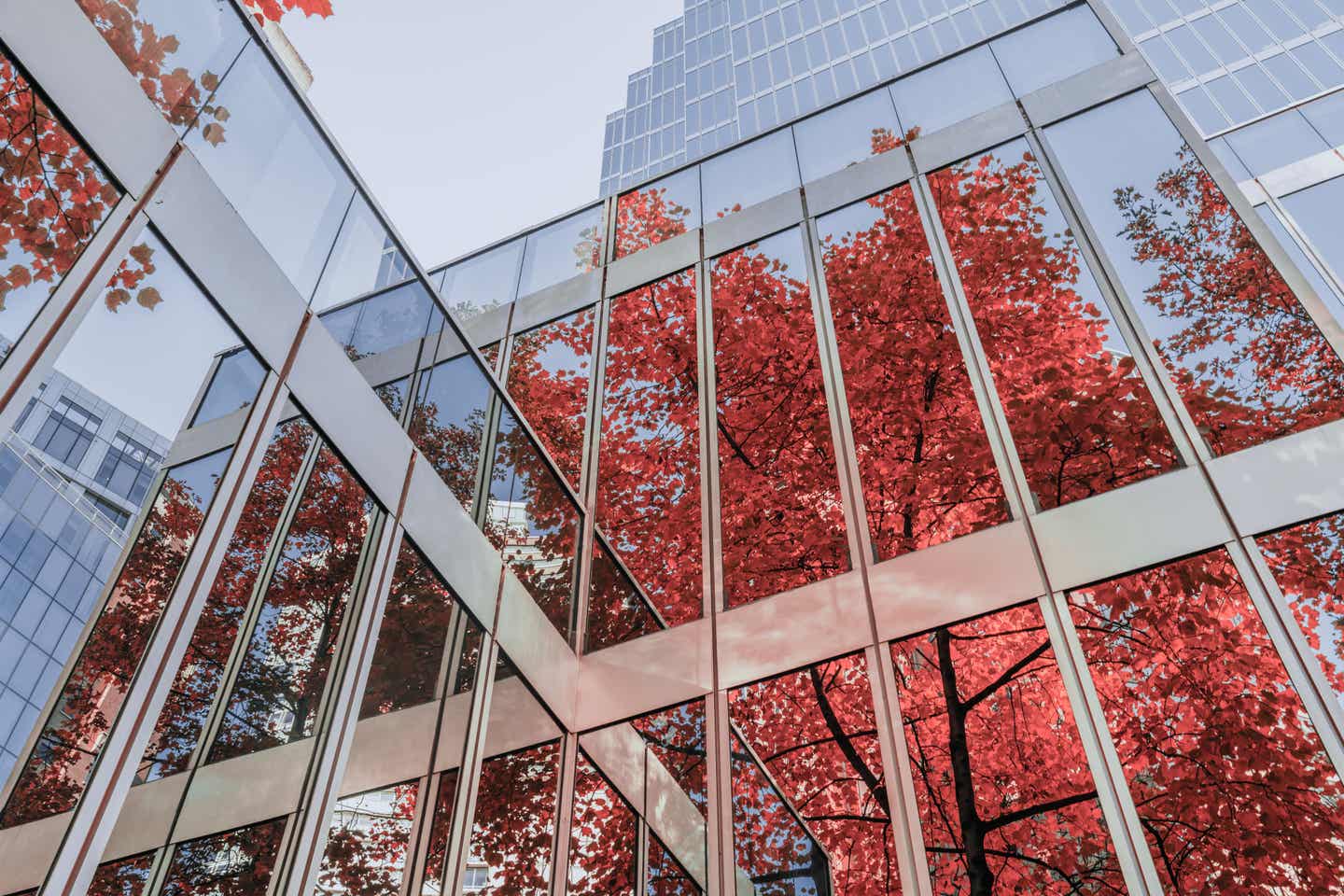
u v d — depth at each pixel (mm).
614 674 8086
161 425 4211
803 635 7555
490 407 7910
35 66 3896
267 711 4500
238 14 5434
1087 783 6039
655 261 11508
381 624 5617
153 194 4453
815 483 8461
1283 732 5789
